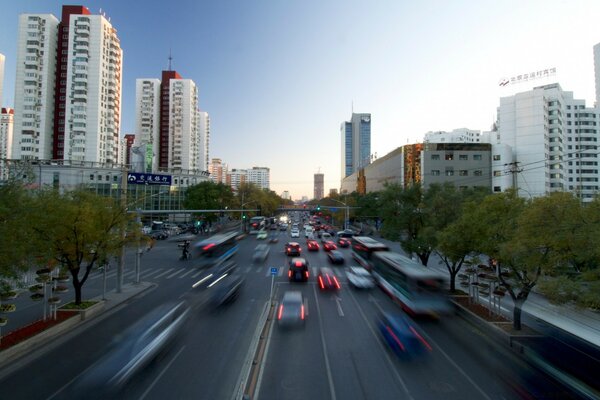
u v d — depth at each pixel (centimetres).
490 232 1866
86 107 8906
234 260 4334
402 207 3356
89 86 8950
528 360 1485
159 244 6031
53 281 2147
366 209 8181
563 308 2058
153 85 12862
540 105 8694
